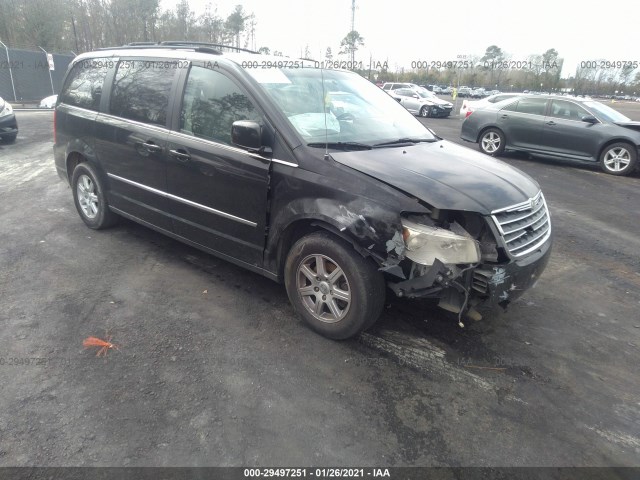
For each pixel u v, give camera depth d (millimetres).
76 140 4875
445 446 2379
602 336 3475
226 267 4289
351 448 2338
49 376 2734
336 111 3676
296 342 3186
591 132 9852
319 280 3160
